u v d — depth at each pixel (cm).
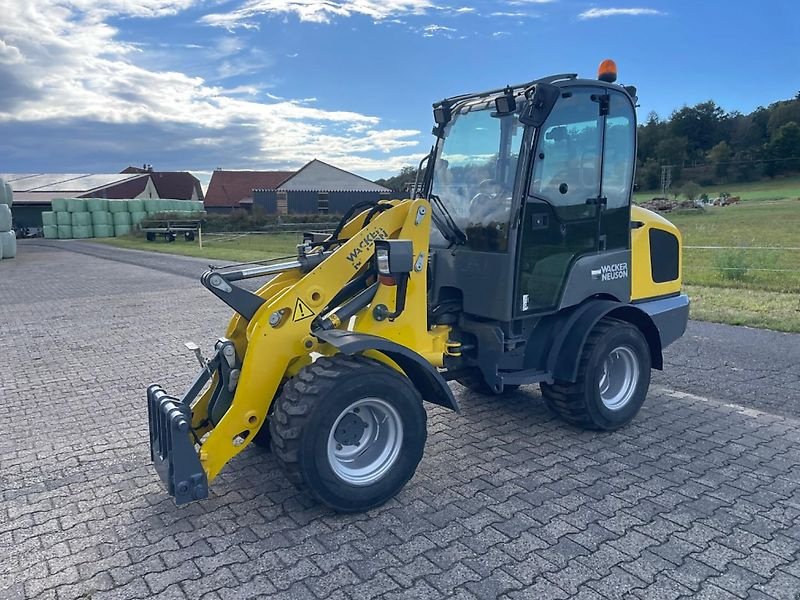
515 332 461
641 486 399
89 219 4028
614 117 482
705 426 499
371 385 361
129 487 420
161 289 1386
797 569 310
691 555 323
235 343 409
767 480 405
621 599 290
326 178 4900
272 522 366
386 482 374
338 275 393
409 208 416
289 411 348
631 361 490
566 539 340
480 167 465
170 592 304
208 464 361
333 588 303
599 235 488
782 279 1114
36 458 472
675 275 573
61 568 328
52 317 1066
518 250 440
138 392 633
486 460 443
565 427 502
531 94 427
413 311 425
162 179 6869
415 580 307
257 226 3322
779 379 610
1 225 2358
